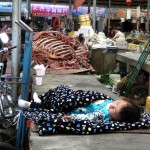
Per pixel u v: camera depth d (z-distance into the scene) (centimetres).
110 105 300
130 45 988
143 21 1593
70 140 257
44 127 268
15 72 575
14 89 489
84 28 1087
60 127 268
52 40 714
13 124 423
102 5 1894
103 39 987
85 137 264
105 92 472
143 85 721
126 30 1773
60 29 1482
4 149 394
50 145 246
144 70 698
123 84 698
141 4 1734
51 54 684
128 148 241
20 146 405
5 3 1742
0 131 419
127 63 786
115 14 1781
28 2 1265
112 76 750
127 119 288
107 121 290
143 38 1125
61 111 312
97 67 854
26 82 434
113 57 858
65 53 696
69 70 657
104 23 1761
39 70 559
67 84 523
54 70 649
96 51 855
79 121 273
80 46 785
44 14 1728
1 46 522
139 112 294
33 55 668
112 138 263
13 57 575
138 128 284
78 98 311
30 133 273
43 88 478
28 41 430
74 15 1697
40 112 303
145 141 258
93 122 278
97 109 306
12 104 430
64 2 1850
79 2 1062
